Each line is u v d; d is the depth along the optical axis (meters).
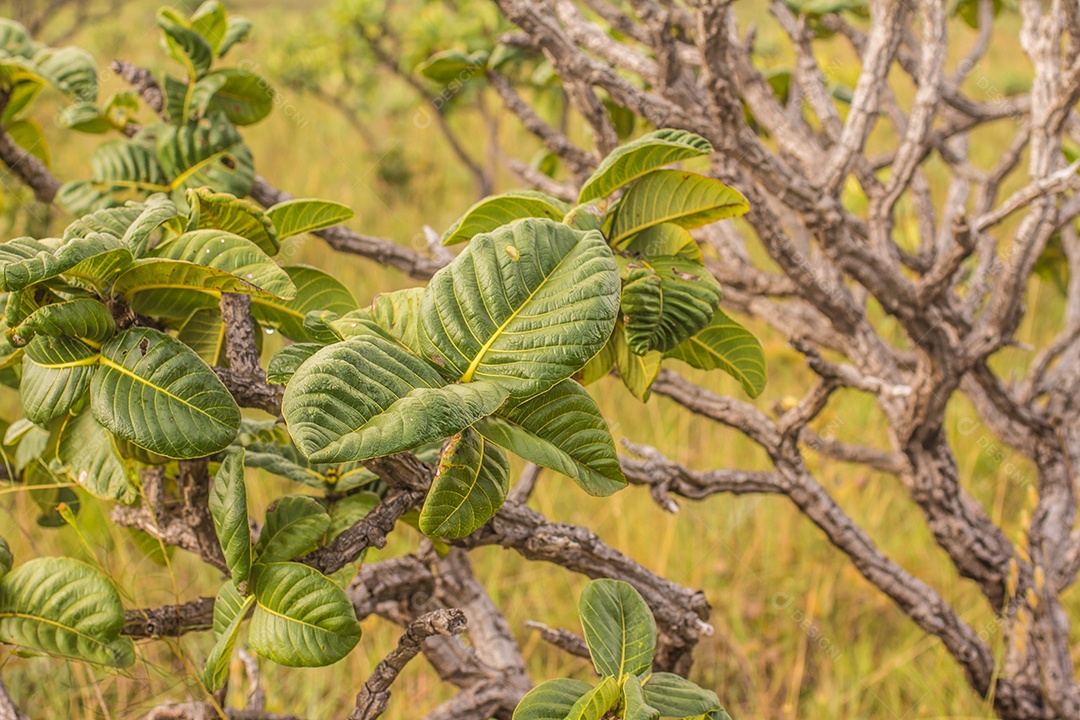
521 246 1.04
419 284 2.50
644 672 1.23
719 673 3.67
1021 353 5.09
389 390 0.96
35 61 2.02
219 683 1.26
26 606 1.25
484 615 2.12
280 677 3.25
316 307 1.46
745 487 2.14
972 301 2.50
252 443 1.49
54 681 2.74
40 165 2.10
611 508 4.04
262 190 2.13
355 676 3.33
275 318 1.46
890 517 4.37
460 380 1.03
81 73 2.01
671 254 1.35
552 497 4.13
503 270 1.03
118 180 1.86
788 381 5.01
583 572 1.63
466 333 1.02
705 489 2.09
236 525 1.14
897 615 3.91
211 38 2.01
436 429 0.92
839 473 4.40
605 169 1.22
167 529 1.41
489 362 1.02
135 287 1.14
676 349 1.52
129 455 1.30
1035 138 2.09
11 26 2.05
